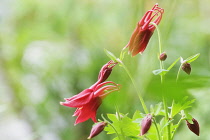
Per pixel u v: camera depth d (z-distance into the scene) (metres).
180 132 1.03
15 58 1.63
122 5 1.33
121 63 0.69
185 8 1.39
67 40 1.58
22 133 1.45
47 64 1.52
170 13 0.89
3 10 1.76
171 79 0.52
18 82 1.60
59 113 1.44
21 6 1.72
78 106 0.68
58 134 1.40
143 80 0.73
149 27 0.69
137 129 0.70
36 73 1.56
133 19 0.93
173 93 0.52
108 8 1.47
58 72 1.48
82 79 1.42
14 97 1.55
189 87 0.53
